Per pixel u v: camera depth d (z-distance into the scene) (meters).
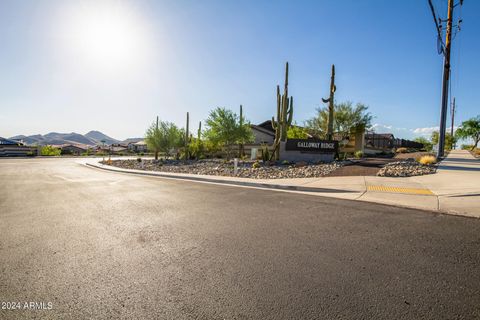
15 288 2.64
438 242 3.80
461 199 6.46
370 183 9.21
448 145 43.69
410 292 2.50
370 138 45.69
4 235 4.29
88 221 5.13
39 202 7.07
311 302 2.36
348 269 2.98
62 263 3.21
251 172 14.48
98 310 2.28
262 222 4.96
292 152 18.53
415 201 6.57
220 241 3.95
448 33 15.79
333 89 17.98
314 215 5.46
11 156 44.12
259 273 2.92
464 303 2.32
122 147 99.94
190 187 10.05
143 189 9.50
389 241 3.86
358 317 2.15
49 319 2.16
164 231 4.46
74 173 16.62
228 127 24.38
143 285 2.69
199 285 2.67
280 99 19.36
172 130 30.88
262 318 2.15
